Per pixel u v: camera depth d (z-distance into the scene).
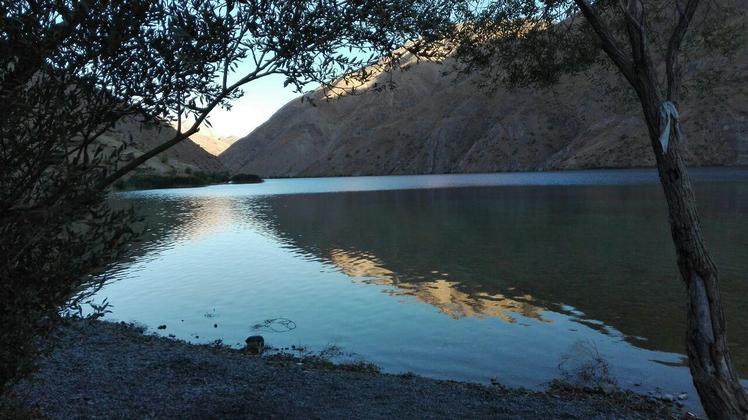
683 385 10.42
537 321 15.59
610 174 147.25
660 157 5.71
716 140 162.50
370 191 118.00
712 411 5.44
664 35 7.90
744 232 34.22
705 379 5.47
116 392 8.14
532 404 8.88
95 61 3.60
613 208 54.53
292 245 34.56
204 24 3.83
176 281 22.45
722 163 156.38
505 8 8.29
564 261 26.73
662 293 19.30
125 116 4.01
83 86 3.62
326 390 9.07
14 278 3.79
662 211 49.94
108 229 4.00
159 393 8.27
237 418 7.37
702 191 68.88
